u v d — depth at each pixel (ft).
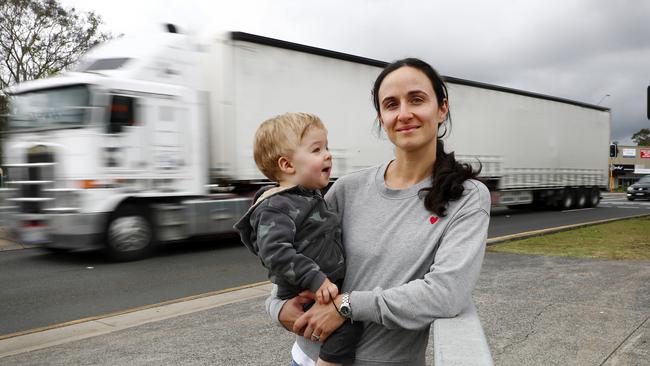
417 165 6.07
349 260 6.17
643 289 21.20
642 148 231.71
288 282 6.12
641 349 14.37
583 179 75.77
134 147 30.30
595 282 22.63
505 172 60.59
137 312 19.97
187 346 15.37
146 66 31.53
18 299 22.61
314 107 40.04
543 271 25.23
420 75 5.92
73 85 28.89
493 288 21.62
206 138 34.83
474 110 56.03
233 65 35.24
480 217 5.37
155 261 31.12
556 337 15.43
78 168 28.45
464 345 4.26
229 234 35.88
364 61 43.47
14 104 30.66
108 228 29.94
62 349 15.42
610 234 41.47
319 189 6.50
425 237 5.56
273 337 16.05
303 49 39.01
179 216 32.78
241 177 35.68
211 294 22.43
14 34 70.90
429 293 4.94
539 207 74.49
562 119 70.74
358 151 43.29
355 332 5.76
